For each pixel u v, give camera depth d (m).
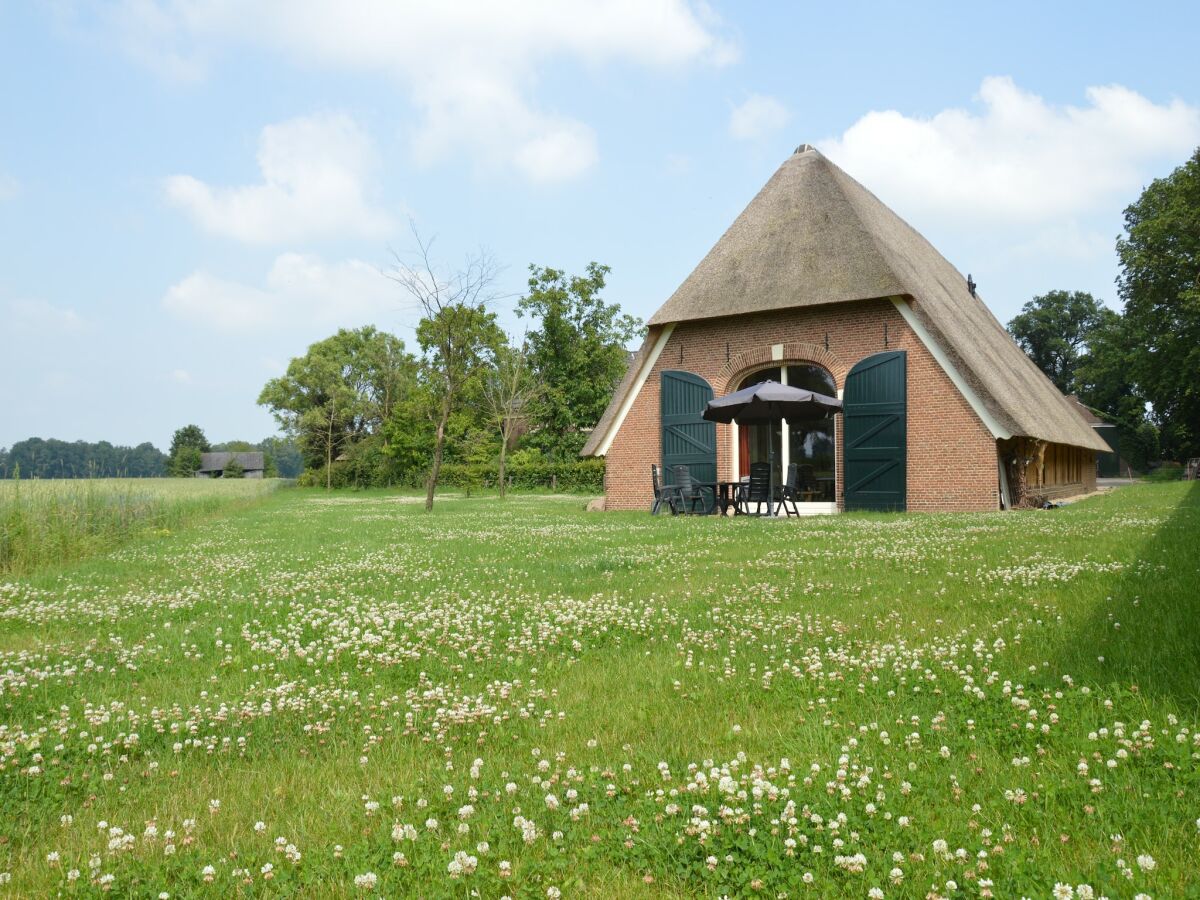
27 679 4.71
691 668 4.60
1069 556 8.11
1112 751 3.02
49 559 11.29
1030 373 31.78
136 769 3.25
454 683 4.49
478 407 50.97
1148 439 65.62
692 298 22.05
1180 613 5.11
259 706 4.07
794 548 10.15
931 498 18.67
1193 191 38.94
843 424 19.80
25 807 2.88
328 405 72.94
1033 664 4.33
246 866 2.38
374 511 25.70
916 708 3.68
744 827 2.52
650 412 22.53
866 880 2.19
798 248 21.33
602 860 2.36
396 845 2.45
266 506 31.39
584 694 4.17
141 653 5.32
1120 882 2.11
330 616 6.43
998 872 2.22
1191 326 41.50
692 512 19.97
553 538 12.95
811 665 4.45
